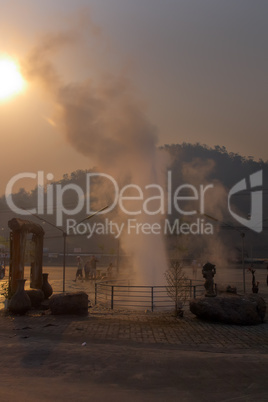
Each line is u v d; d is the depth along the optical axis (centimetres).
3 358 832
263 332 1212
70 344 986
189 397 597
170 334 1159
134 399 584
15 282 1662
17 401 568
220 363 798
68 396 594
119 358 833
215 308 1379
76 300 1517
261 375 717
